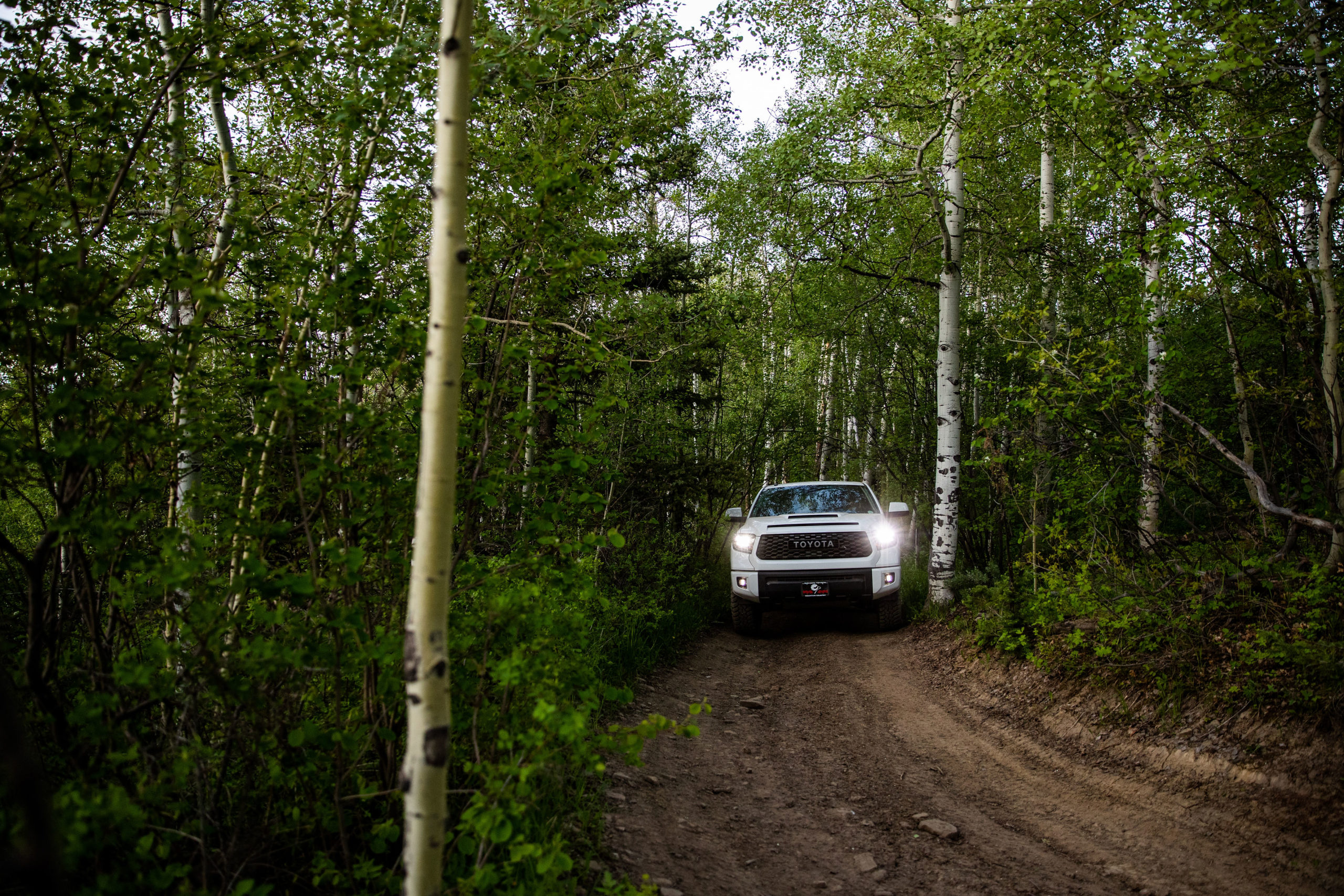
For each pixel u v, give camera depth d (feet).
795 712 21.12
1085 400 21.24
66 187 10.23
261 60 12.38
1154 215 20.43
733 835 13.20
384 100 11.38
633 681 22.29
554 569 10.84
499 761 8.84
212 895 7.64
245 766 8.57
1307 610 15.55
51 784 8.36
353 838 9.74
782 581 30.27
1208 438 19.53
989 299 47.96
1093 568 20.38
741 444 48.93
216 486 10.03
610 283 18.76
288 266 10.31
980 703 20.47
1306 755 12.71
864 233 35.83
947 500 31.81
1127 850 12.12
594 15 13.97
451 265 6.95
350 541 10.41
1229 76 19.34
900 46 32.58
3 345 8.51
